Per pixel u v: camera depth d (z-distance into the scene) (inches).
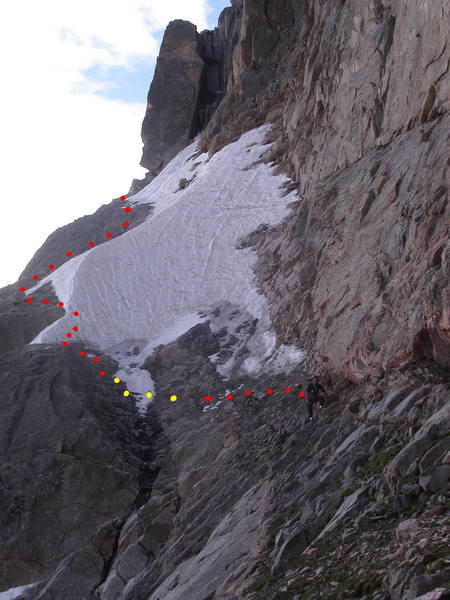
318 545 355.9
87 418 803.4
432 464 339.6
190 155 1875.0
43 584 678.5
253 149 1487.5
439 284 455.8
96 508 727.7
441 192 545.0
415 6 755.4
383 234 654.5
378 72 893.2
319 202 936.9
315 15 1444.4
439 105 671.1
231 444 714.2
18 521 725.9
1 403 839.1
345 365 617.6
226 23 2116.1
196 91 2010.3
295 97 1439.5
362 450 446.0
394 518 334.0
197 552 548.7
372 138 871.1
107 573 669.3
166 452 782.5
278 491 505.4
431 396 423.2
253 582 377.1
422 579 236.8
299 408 676.7
